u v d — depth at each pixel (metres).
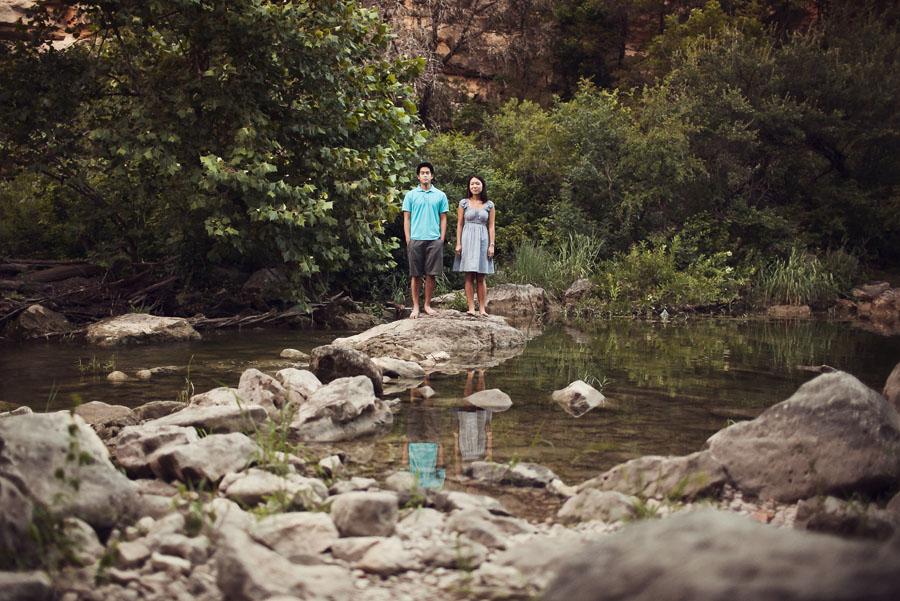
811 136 19.69
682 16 30.73
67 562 2.74
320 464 4.02
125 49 11.46
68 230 13.02
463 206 10.62
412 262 10.36
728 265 17.88
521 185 19.22
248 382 5.57
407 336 9.27
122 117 11.22
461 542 3.04
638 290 15.91
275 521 3.04
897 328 12.73
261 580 2.48
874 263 20.20
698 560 1.85
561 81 29.81
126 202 12.59
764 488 3.72
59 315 10.90
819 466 3.67
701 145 18.47
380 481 3.96
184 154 10.95
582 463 4.35
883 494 3.65
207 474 3.69
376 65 12.15
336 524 3.16
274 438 4.38
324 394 5.36
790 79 19.56
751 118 18.70
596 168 18.33
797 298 16.58
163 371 7.43
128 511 3.25
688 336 11.34
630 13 30.98
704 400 6.23
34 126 11.00
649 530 2.07
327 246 12.04
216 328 11.72
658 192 17.86
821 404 3.84
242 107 10.89
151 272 12.82
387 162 12.18
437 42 25.83
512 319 14.09
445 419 5.53
